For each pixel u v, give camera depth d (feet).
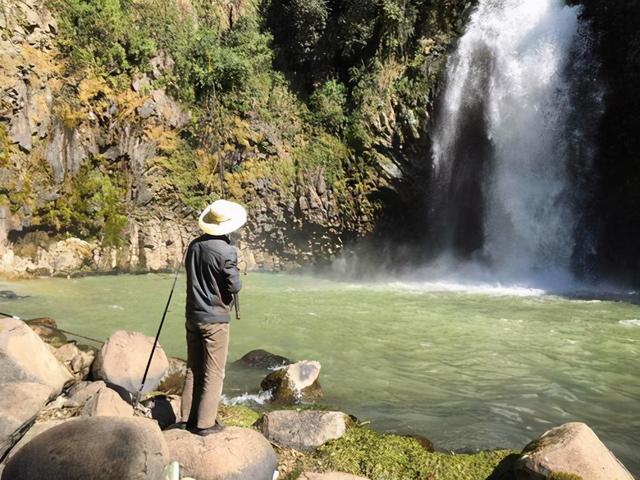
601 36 55.11
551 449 13.05
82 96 51.26
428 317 38.45
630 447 18.30
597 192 56.80
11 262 44.60
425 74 62.08
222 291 14.20
